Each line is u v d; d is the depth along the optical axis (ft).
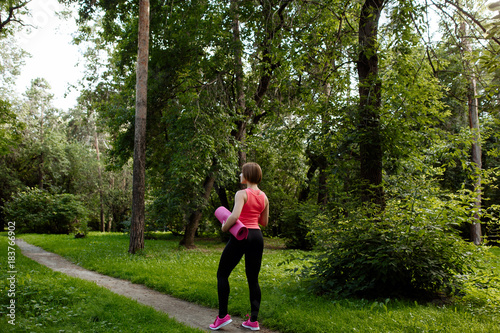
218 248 49.01
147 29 37.78
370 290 16.35
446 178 57.52
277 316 13.12
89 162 118.21
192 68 43.16
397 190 19.42
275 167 66.59
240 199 11.96
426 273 15.25
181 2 42.70
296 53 28.66
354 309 13.87
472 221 16.44
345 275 17.39
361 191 20.63
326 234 18.58
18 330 10.82
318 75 27.53
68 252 36.78
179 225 66.74
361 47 22.84
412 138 22.02
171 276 22.09
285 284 19.54
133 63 49.96
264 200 12.78
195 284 19.47
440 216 16.17
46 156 110.11
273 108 43.01
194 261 30.68
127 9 47.11
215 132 39.34
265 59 40.91
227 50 41.93
